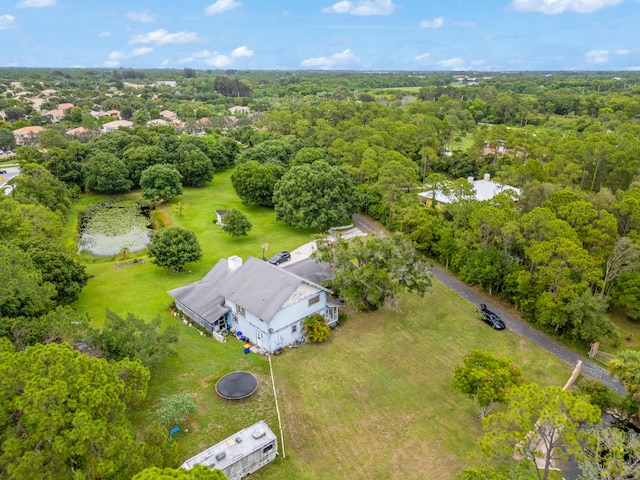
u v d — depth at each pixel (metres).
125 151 86.62
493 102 158.75
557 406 19.00
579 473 25.16
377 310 42.97
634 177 59.28
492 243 45.94
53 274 38.72
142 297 44.44
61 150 81.00
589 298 36.19
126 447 18.86
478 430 28.31
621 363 29.69
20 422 18.38
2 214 45.28
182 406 26.91
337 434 27.78
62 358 20.39
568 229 39.19
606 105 143.00
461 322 41.38
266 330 34.97
